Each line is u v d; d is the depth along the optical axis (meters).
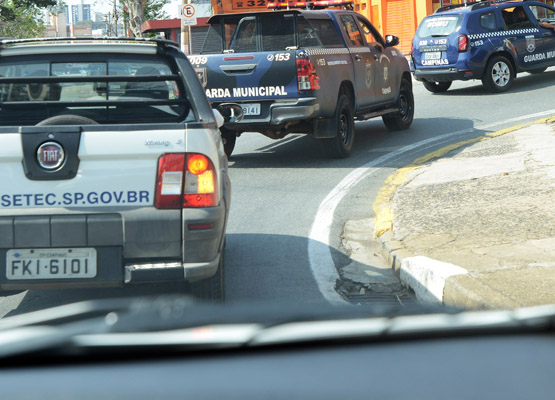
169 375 1.58
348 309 2.27
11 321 2.58
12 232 4.34
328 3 15.95
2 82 4.97
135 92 5.28
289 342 1.78
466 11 17.59
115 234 4.35
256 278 6.07
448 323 1.89
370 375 1.52
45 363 1.82
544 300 4.72
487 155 10.62
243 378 1.53
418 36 18.20
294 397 1.41
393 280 6.05
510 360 1.61
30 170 4.32
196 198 4.41
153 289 5.67
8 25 66.31
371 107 12.59
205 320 2.15
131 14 40.41
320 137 11.09
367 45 12.65
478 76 17.48
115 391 1.49
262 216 8.27
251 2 35.75
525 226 6.73
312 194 9.26
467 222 7.09
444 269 5.48
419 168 10.31
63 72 5.22
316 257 6.66
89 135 4.33
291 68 10.51
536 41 18.11
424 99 17.62
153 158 4.38
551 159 9.68
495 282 5.14
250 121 10.75
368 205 8.59
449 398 1.39
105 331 2.03
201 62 10.78
